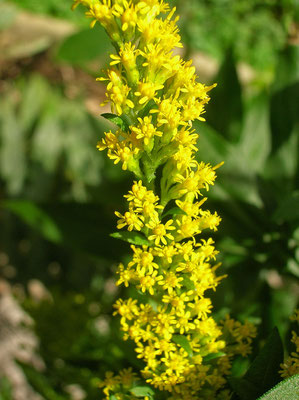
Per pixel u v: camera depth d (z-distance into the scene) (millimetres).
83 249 351
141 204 167
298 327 206
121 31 162
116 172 377
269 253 348
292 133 368
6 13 766
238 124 402
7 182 720
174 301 173
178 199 191
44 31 1102
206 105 408
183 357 185
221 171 341
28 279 644
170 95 167
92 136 449
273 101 373
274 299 333
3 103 870
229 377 183
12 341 599
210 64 1246
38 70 1011
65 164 686
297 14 354
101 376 338
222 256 330
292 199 267
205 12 1363
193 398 187
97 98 1106
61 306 382
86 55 384
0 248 686
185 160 168
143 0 158
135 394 189
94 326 412
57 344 370
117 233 170
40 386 358
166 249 169
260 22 1344
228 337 206
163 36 157
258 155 432
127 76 161
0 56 998
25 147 748
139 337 180
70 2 1316
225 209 350
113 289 552
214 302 263
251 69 1338
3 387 419
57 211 359
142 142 164
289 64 369
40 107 870
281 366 179
